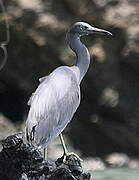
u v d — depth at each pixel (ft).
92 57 62.08
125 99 62.54
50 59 62.54
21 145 22.24
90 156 60.90
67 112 26.58
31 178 22.18
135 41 62.54
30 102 25.36
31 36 62.08
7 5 62.64
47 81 26.27
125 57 62.49
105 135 62.49
